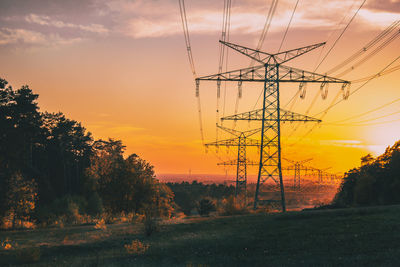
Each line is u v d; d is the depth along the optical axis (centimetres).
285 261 1927
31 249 2500
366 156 7794
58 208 7681
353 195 7231
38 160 12519
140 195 6488
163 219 5272
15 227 5906
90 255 2544
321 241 2417
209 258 2205
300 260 1922
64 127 13375
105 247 2888
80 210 7831
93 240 3259
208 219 4638
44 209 7462
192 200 19312
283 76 4509
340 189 7812
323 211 4066
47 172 12794
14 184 6306
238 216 4612
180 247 2664
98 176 6825
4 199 5950
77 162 13688
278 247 2388
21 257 2384
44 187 10994
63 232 3988
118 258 2352
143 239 3200
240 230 3309
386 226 2719
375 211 3638
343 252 2034
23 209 6216
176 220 4947
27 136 8106
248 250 2384
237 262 2022
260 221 3794
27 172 10831
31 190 6488
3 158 7169
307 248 2258
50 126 13412
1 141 7469
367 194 6500
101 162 6969
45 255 2602
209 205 10288
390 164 6606
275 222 3612
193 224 4050
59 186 12669
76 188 13038
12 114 7894
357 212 3678
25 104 8081
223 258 2172
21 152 7812
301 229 3009
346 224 3016
